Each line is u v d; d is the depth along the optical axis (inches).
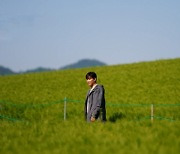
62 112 1175.0
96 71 2247.8
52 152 382.9
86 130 497.0
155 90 1496.1
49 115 1176.2
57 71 2598.4
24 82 2060.8
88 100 642.8
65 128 532.4
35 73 2625.5
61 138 453.4
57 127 553.9
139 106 1173.7
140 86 1615.4
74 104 1283.2
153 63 2356.1
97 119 628.7
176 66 2110.0
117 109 1134.4
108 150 372.2
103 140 422.6
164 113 1063.6
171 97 1328.7
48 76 2274.9
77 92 1550.2
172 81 1681.8
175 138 422.9
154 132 466.0
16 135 519.5
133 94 1435.8
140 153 354.3
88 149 385.4
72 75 2191.2
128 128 507.5
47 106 1301.7
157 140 415.8
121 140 414.0
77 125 550.6
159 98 1320.1
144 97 1347.2
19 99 1451.8
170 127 488.7
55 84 1860.2
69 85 1792.6
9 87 1875.0
